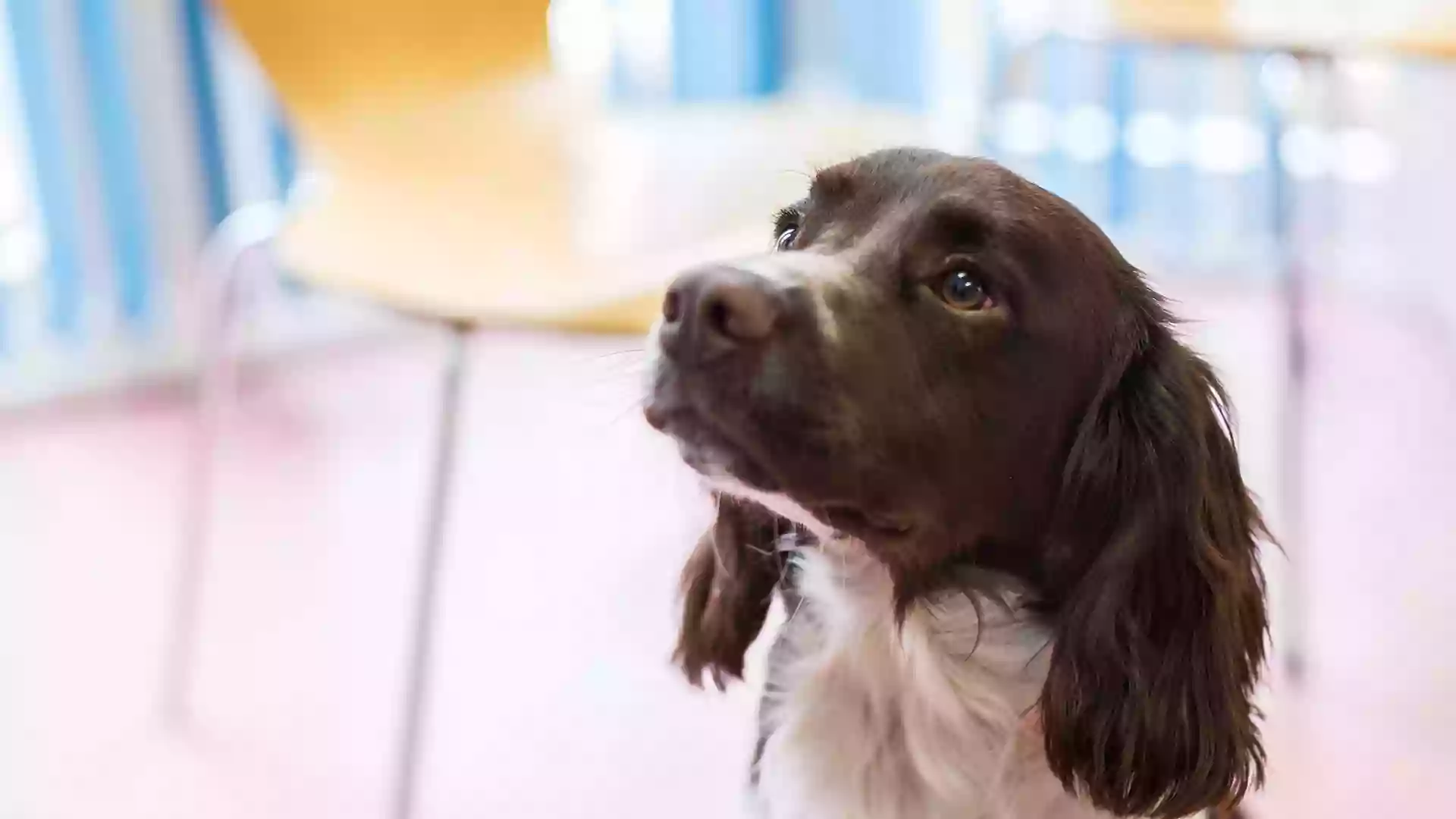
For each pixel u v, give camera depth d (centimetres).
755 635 145
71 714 221
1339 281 408
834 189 126
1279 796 201
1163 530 121
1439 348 369
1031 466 123
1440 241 396
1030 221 117
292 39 196
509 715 222
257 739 216
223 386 255
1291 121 349
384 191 198
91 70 322
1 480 299
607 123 240
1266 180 411
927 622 127
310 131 200
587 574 263
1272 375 348
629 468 304
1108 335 122
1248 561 125
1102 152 416
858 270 115
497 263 178
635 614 249
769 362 105
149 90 332
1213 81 406
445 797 203
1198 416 122
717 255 179
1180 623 121
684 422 109
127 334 344
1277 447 299
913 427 114
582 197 202
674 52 390
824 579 133
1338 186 406
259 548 272
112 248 335
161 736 216
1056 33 279
